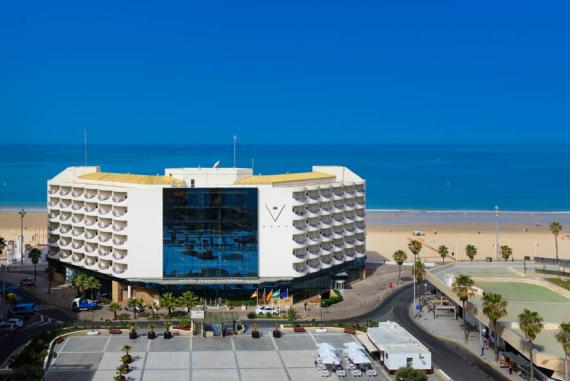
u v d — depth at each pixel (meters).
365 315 148.88
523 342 106.44
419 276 157.00
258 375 107.94
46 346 117.06
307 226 161.00
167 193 151.88
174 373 108.25
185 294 143.25
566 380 96.38
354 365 109.94
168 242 152.50
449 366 113.69
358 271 186.62
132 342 124.56
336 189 174.12
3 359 114.88
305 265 160.12
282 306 155.00
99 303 156.38
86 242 164.38
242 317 145.00
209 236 153.00
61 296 162.75
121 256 155.38
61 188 173.62
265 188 154.25
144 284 153.12
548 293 141.62
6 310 148.38
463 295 128.25
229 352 119.44
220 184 163.25
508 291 143.75
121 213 156.12
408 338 116.62
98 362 113.00
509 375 109.25
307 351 120.56
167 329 128.38
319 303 160.12
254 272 154.50
